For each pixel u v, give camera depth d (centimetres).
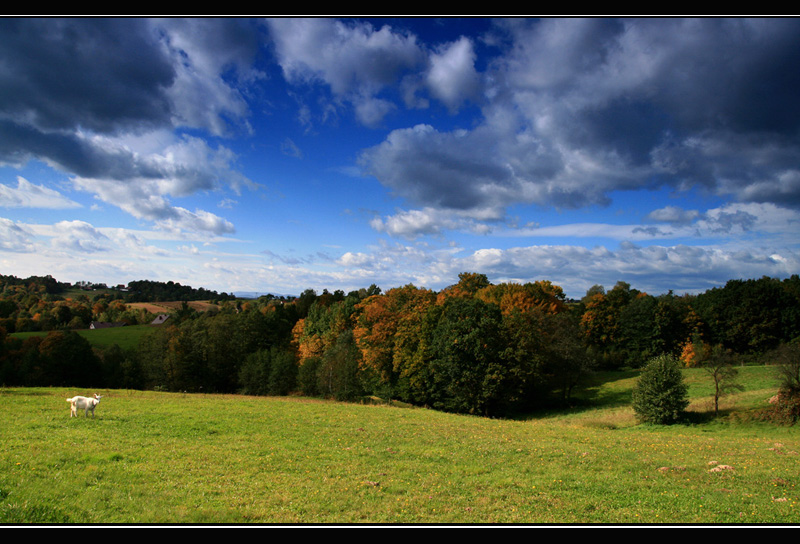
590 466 1928
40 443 1822
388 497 1405
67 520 1059
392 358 5962
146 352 7975
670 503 1392
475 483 1606
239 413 3086
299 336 9144
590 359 5753
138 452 1814
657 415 3778
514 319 5566
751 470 1866
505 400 4909
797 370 3459
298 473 1656
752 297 7112
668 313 7525
